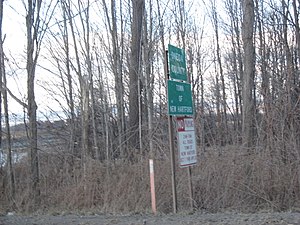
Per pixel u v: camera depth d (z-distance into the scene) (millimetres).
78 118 17047
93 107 16953
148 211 10742
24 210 12344
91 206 12016
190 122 10453
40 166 14039
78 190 12242
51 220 9594
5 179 13773
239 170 11469
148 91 16547
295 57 16594
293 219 8383
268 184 11320
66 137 16500
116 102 17656
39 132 16641
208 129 13242
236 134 13172
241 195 11250
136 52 17156
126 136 16297
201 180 11438
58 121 17031
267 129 12156
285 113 12289
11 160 13898
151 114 15250
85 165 13188
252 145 12562
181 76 10328
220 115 14953
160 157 12555
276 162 11602
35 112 13867
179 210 10680
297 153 11609
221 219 8758
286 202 11172
